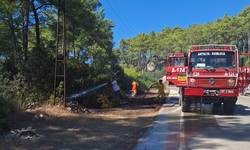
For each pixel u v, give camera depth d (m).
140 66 108.81
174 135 6.79
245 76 9.84
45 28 19.52
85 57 34.28
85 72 12.71
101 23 38.53
